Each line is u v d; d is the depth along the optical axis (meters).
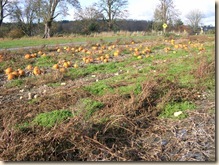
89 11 50.50
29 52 14.67
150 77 7.12
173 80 7.04
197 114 5.30
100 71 9.46
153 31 40.09
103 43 19.73
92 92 6.53
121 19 52.16
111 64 10.48
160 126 4.94
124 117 4.86
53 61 11.67
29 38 34.91
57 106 5.84
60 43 22.48
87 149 4.09
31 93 6.98
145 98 5.76
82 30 49.41
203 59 8.23
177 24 45.75
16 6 48.38
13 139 4.14
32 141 4.08
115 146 4.28
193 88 6.59
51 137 4.18
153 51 14.75
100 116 5.03
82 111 5.12
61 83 7.96
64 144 4.18
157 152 4.15
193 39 21.97
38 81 8.14
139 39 24.78
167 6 39.56
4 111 5.64
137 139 4.57
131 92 6.02
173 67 8.94
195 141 4.34
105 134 4.60
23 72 9.20
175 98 5.98
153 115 5.34
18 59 12.04
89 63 11.23
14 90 7.38
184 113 5.38
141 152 4.18
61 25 51.41
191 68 8.17
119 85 6.98
